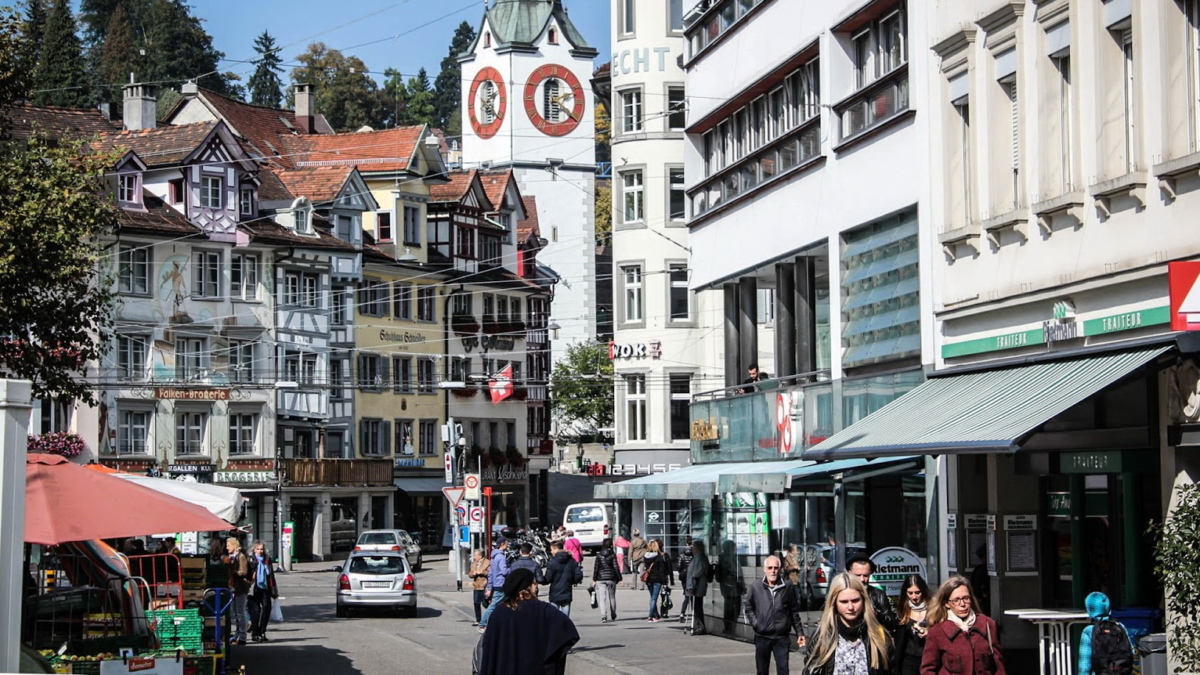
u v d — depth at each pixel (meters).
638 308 65.75
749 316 33.69
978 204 21.78
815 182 28.20
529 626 13.46
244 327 70.44
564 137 120.50
